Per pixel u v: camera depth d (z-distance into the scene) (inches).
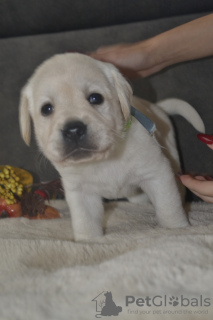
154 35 29.4
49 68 20.7
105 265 16.7
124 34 29.8
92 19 30.7
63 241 19.5
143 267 16.2
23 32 31.9
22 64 31.5
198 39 26.7
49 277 16.4
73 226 22.9
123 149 21.6
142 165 22.0
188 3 28.7
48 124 20.4
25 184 27.9
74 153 19.0
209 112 28.8
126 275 15.9
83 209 22.7
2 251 19.1
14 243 19.5
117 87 21.4
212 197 22.9
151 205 27.8
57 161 19.5
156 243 18.3
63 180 22.8
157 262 16.4
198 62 28.5
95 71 20.6
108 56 27.4
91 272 16.4
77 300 15.0
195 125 26.8
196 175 26.9
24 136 22.7
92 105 20.2
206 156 29.0
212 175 29.1
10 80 31.7
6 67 31.7
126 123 21.4
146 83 29.7
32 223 24.5
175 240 18.1
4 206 26.1
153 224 23.9
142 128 22.1
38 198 26.3
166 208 22.3
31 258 18.5
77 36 30.5
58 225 24.2
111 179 22.4
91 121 19.1
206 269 15.8
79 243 19.5
